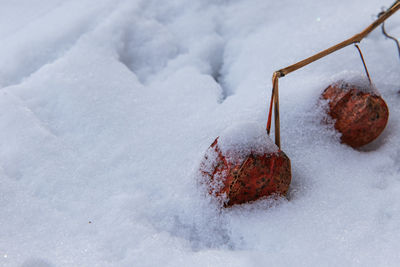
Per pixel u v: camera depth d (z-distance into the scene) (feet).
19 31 2.05
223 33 2.06
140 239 1.60
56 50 1.97
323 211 1.63
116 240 1.59
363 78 1.71
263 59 1.96
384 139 1.75
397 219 1.60
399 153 1.72
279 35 2.01
